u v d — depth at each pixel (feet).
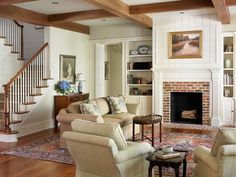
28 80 23.80
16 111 22.41
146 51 29.32
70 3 20.77
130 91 30.19
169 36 26.48
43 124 24.91
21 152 17.31
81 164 11.64
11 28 26.76
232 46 25.85
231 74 26.20
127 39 29.73
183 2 20.34
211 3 19.56
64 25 27.17
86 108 18.39
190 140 19.85
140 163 11.37
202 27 25.41
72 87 28.68
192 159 15.53
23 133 22.52
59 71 26.96
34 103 23.65
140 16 24.21
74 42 29.09
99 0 17.35
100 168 10.98
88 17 23.26
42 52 25.31
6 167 14.62
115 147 10.30
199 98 26.66
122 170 10.55
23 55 28.91
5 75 25.22
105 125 10.74
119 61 36.99
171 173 13.55
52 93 26.04
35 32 29.07
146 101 28.76
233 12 23.80
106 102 22.09
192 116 27.07
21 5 21.27
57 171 14.03
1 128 21.83
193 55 25.77
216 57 25.04
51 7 22.02
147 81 29.81
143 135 20.03
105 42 30.78
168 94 26.99
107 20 27.86
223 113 25.82
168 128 24.38
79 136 10.89
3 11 20.40
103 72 32.76
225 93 26.35
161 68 26.76
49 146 18.72
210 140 19.81
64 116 17.53
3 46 25.00
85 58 30.99
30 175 13.47
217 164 9.21
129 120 20.48
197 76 25.85
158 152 10.99
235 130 9.31
